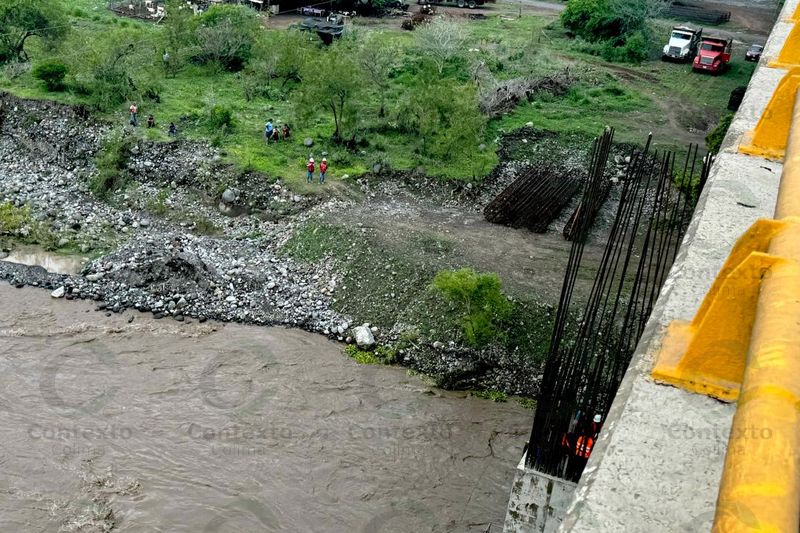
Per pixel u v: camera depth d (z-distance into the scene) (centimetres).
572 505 422
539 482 1712
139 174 3922
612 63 5734
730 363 477
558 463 1698
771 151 835
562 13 6338
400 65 5262
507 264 3186
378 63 4762
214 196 3803
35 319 2869
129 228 3600
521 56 5491
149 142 4025
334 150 4119
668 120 4709
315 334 2958
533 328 2839
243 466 2289
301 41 4988
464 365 2781
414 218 3578
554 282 3052
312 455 2362
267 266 3319
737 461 293
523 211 3578
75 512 2078
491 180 3925
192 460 2292
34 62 4647
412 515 2186
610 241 1438
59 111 4244
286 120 4444
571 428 1739
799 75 796
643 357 525
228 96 4703
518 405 2661
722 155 849
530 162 4106
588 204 1495
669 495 417
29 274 3138
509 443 2489
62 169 4012
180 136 4112
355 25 6038
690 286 602
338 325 2989
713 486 421
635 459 440
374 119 4462
